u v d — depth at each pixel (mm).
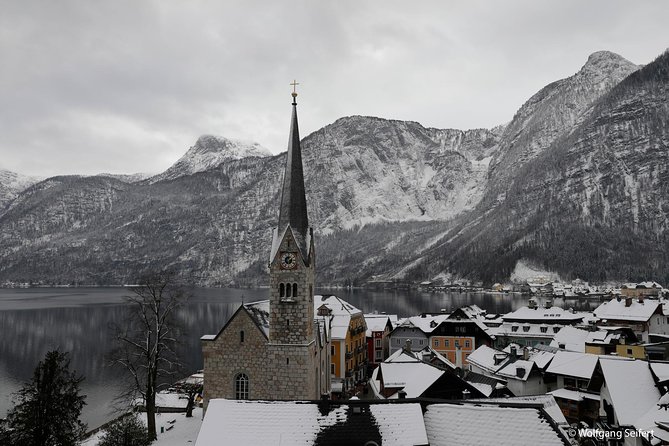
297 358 68750
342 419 44531
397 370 86250
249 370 69500
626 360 72875
